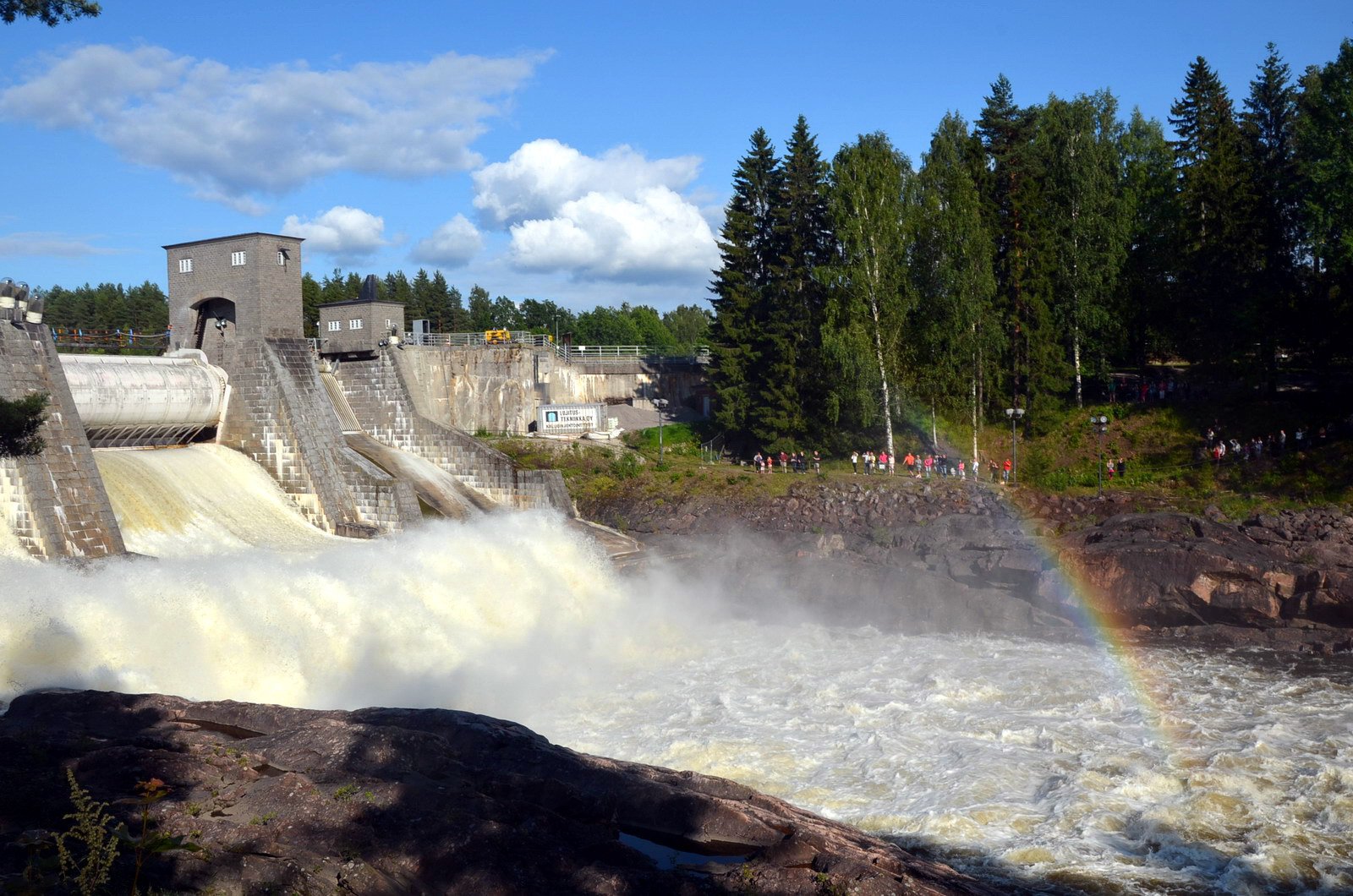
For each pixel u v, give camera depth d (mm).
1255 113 84000
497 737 21469
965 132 76750
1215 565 43500
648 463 71438
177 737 20469
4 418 26094
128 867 13883
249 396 52781
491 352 74625
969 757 27891
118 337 56812
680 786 20594
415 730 20406
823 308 74688
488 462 60812
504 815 17031
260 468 52594
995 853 21984
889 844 20094
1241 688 35312
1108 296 72438
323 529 50969
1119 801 24812
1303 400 64812
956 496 60000
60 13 24828
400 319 66188
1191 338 72125
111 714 22672
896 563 51625
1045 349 70312
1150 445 66125
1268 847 22422
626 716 32031
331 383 65688
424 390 71625
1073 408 72625
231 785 17734
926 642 43344
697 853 18266
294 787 16953
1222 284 68688
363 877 14609
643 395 82250
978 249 67750
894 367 69000
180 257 55250
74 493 39000
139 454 47875
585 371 78562
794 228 77000
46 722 21953
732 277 78750
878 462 69688
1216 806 24500
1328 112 62062
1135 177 76688
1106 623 44938
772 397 74312
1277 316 64062
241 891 13984
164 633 31781
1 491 38406
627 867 16094
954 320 68375
